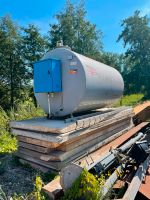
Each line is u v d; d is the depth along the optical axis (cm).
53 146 449
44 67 532
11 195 384
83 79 536
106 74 684
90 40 3291
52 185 349
